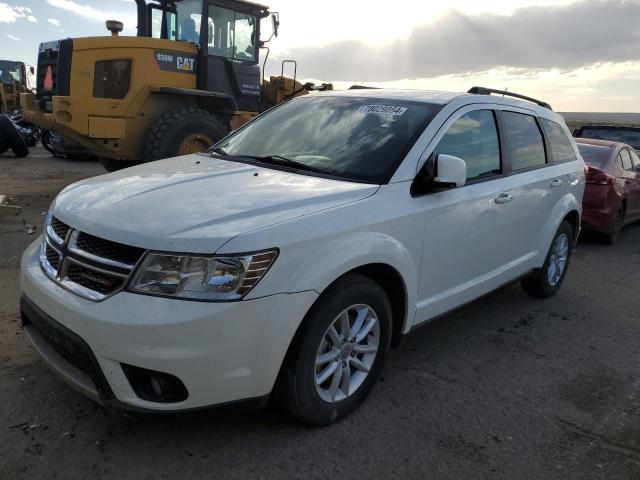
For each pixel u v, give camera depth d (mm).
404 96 4082
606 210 8023
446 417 3252
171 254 2465
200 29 9250
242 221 2643
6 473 2527
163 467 2646
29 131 18141
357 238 2930
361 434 3016
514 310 5207
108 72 8617
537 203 4750
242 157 3904
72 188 3332
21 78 23891
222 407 2572
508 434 3125
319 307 2797
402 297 3357
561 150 5410
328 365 2980
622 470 2867
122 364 2457
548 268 5352
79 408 3049
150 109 9008
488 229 4059
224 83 9781
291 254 2631
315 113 4176
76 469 2592
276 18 10117
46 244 3031
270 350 2592
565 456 2955
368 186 3230
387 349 3328
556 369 4004
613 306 5504
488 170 4129
